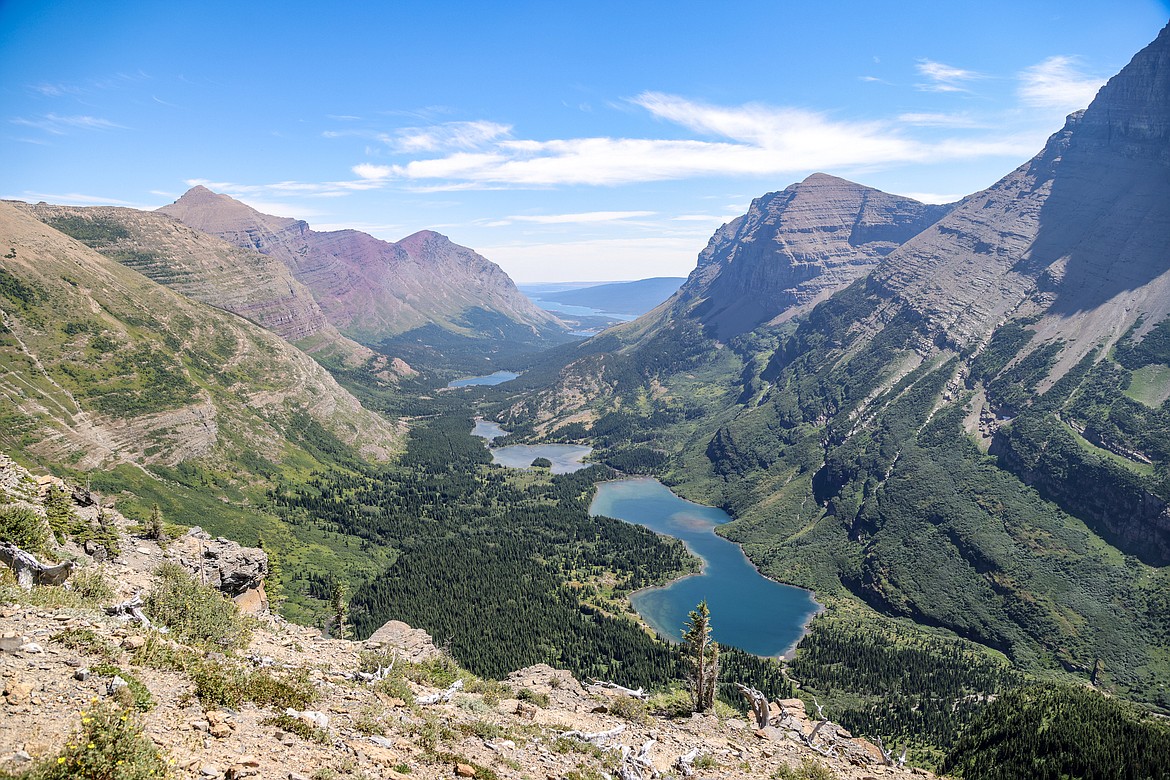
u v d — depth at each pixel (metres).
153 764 18.73
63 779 16.92
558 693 48.62
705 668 51.69
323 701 29.94
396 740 27.69
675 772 35.94
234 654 33.84
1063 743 83.19
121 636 27.77
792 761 42.50
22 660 22.80
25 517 38.25
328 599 159.62
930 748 109.56
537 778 28.91
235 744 22.38
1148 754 77.44
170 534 57.97
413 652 50.75
